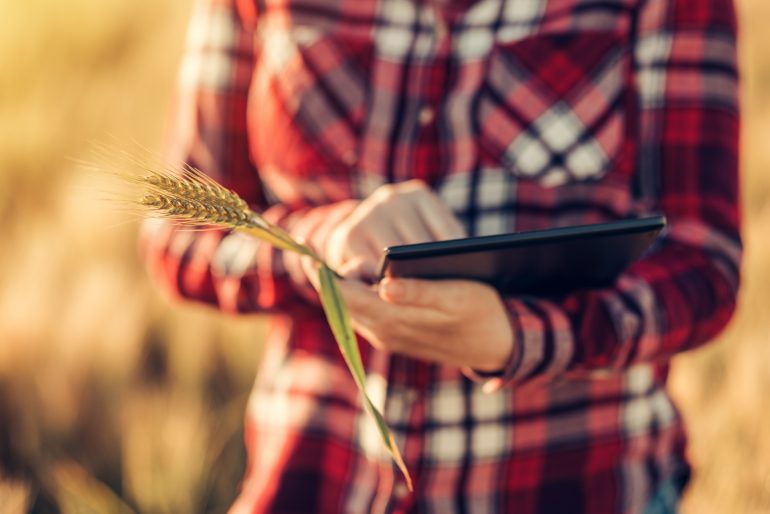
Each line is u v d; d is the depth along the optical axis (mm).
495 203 1681
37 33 8094
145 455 4090
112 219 5129
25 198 6137
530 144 1663
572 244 1301
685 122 1644
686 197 1643
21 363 4664
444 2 1737
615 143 1665
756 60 8094
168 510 4051
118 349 4703
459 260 1299
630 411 1703
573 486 1679
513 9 1708
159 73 7336
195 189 1228
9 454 4473
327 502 1704
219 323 4824
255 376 4809
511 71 1683
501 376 1469
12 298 4777
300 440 1725
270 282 1663
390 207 1486
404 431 1647
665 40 1657
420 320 1391
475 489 1657
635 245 1373
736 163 1682
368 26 1763
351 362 1305
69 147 6465
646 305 1499
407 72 1734
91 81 7566
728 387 4000
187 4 7832
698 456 3650
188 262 1774
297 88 1770
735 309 1631
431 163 1720
